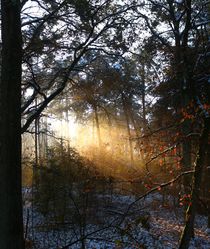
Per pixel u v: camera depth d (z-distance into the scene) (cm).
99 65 1769
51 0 1460
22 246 882
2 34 941
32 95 1481
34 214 1644
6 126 900
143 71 1967
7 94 911
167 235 1634
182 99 1652
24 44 1503
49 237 1419
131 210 1555
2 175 884
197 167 855
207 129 856
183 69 1566
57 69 1648
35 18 1460
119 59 1742
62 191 1543
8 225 866
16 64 929
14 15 937
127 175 1642
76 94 1834
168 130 1310
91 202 1478
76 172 1567
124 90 1883
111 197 1680
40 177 1761
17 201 888
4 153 892
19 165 905
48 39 1559
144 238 1400
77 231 1428
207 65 1548
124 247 1241
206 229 2048
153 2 1916
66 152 1838
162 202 1897
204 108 923
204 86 1469
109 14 1623
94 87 1795
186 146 1480
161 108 2256
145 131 1741
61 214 1451
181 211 1978
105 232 1420
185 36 1517
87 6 1491
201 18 1834
